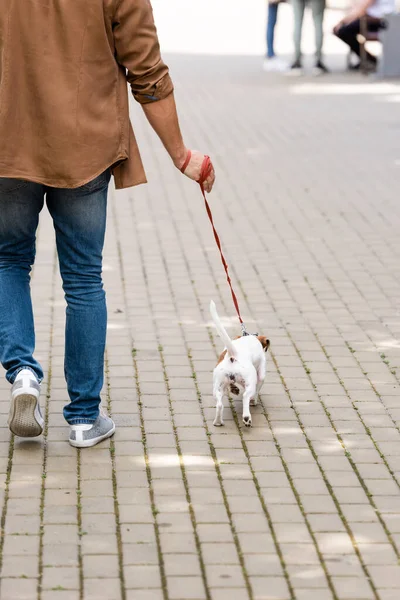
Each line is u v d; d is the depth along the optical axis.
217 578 3.90
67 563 3.98
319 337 6.88
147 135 14.84
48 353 6.43
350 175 12.19
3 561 3.98
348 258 8.89
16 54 4.48
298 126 15.23
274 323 7.16
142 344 6.65
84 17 4.46
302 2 20.39
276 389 5.91
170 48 24.66
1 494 4.55
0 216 4.83
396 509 4.51
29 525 4.28
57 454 4.98
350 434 5.31
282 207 10.68
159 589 3.82
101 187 4.75
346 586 3.87
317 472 4.86
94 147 4.58
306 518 4.40
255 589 3.83
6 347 4.96
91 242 4.83
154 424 5.37
